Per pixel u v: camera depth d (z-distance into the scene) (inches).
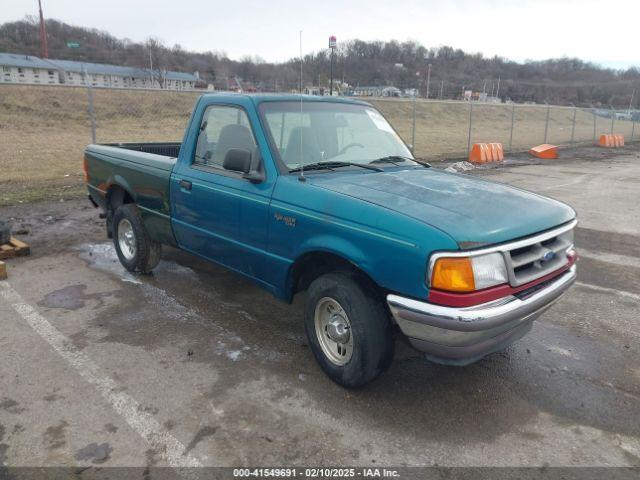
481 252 110.8
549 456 113.8
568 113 2119.8
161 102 1050.7
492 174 568.1
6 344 155.5
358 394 134.3
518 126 1704.0
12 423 119.3
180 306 186.9
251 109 157.0
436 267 109.9
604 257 263.3
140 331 166.6
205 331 167.9
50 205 343.3
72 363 145.7
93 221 305.3
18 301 187.5
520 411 129.7
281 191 142.4
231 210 157.4
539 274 124.0
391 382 140.7
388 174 155.3
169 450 112.1
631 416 129.0
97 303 187.5
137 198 204.5
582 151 933.8
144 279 212.8
